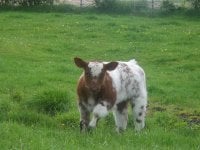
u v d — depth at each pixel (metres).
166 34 35.28
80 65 13.16
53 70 23.47
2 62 23.80
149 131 13.78
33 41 30.75
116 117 14.31
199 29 37.97
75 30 35.59
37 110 16.22
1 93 18.64
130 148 11.49
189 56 27.77
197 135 14.04
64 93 16.92
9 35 32.59
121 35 34.34
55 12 45.19
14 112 15.20
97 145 11.63
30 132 12.66
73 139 12.06
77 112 15.87
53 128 14.22
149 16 45.00
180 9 45.81
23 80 20.62
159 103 19.53
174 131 14.30
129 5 45.94
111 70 13.38
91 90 12.94
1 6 45.94
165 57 27.64
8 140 11.65
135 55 28.34
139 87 14.34
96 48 29.91
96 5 46.19
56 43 30.66
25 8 45.84
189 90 21.52
